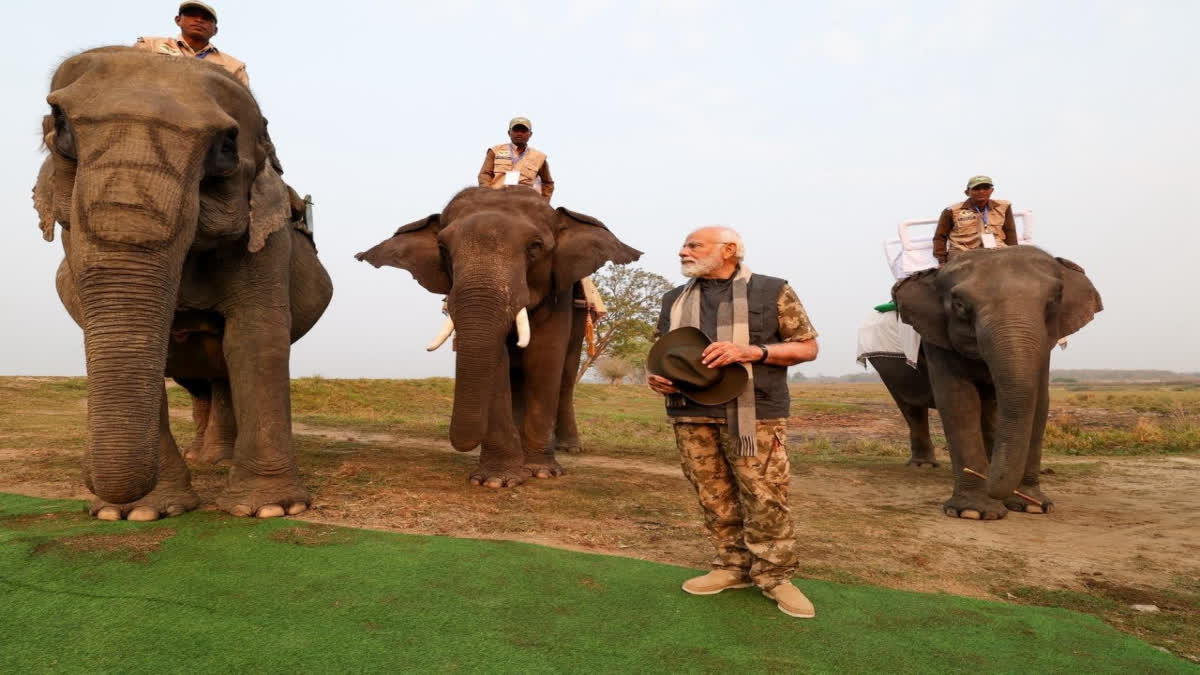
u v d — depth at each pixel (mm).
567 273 7926
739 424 3582
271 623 3184
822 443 13984
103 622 3104
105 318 3711
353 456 8500
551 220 8047
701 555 4844
